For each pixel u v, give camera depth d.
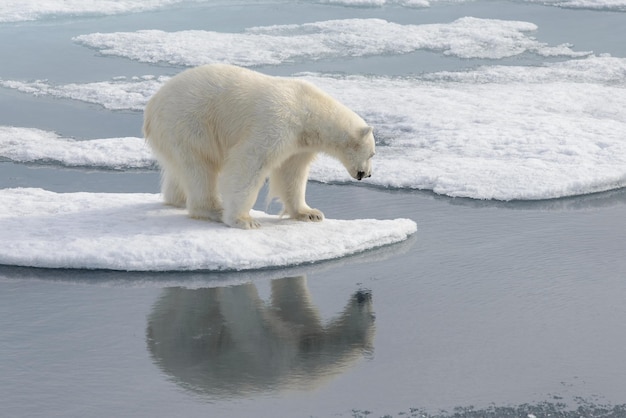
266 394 10.91
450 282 14.71
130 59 37.12
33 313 13.36
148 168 22.41
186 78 16.22
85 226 16.19
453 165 21.80
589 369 11.62
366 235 16.23
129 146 23.88
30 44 40.19
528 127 25.34
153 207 17.44
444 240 16.84
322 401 10.73
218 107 16.00
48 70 34.91
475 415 10.44
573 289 14.37
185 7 51.47
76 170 22.22
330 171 21.70
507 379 11.33
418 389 11.05
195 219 16.61
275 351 12.11
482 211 18.69
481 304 13.78
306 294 14.17
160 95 16.33
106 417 10.33
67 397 10.80
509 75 33.50
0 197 18.05
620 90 30.39
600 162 21.75
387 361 11.84
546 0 53.00
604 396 10.92
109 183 21.02
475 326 12.95
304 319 13.22
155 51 38.28
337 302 13.88
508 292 14.25
